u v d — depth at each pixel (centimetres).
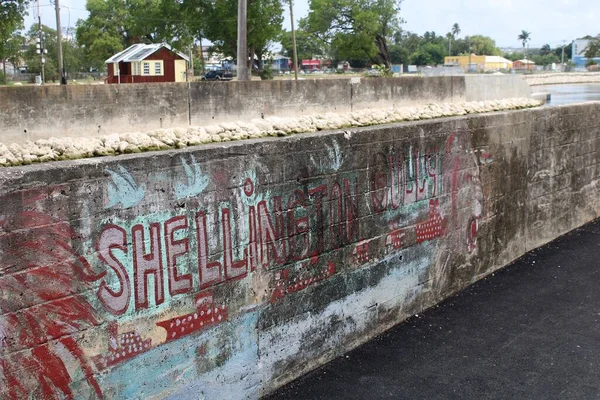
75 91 775
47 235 465
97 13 7488
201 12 4438
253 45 4403
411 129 820
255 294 636
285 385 682
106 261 505
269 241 644
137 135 738
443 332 817
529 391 672
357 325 774
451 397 659
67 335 483
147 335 541
